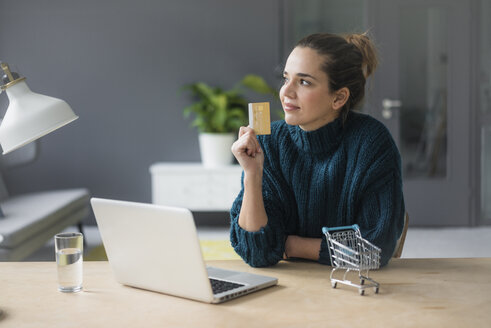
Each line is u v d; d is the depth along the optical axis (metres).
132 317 1.13
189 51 5.35
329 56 1.47
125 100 5.39
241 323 1.09
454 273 1.42
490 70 5.24
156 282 1.27
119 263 1.33
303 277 1.39
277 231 1.51
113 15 5.32
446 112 5.28
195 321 1.11
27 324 1.10
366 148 1.54
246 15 5.30
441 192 5.32
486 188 5.32
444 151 5.31
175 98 5.38
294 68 1.48
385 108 5.29
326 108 1.50
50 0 5.30
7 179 5.41
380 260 1.47
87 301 1.23
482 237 4.90
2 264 1.54
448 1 5.19
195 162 5.43
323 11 5.30
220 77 5.36
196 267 1.19
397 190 1.56
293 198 1.62
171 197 5.04
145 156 5.43
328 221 1.59
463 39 5.21
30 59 5.35
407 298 1.23
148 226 1.23
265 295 1.26
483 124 5.27
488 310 1.16
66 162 5.43
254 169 1.50
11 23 5.32
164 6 5.31
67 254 1.28
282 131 1.64
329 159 1.58
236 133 5.23
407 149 5.32
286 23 5.32
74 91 5.38
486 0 5.18
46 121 1.23
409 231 5.17
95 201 1.31
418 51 5.25
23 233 3.36
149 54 5.35
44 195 4.57
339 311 1.15
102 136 5.41
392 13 5.23
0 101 4.35
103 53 5.35
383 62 5.26
